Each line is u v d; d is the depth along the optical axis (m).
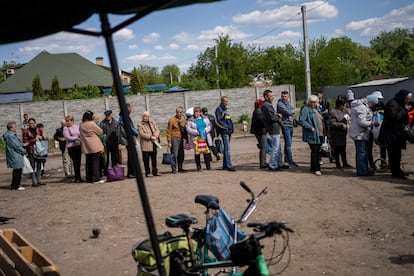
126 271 5.92
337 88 40.81
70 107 29.97
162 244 3.93
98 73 56.81
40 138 13.80
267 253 6.12
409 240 6.30
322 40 43.94
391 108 10.06
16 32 2.81
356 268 5.45
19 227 8.58
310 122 11.23
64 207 9.95
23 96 46.94
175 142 13.34
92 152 12.70
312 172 11.61
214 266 3.82
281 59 51.00
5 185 14.15
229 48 48.16
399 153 10.30
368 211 7.85
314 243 6.43
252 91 32.97
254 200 4.03
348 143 18.17
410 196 8.66
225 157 13.04
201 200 4.06
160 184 11.50
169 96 31.52
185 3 3.11
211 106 32.31
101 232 7.81
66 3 2.65
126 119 3.09
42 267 4.89
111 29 3.01
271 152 12.36
